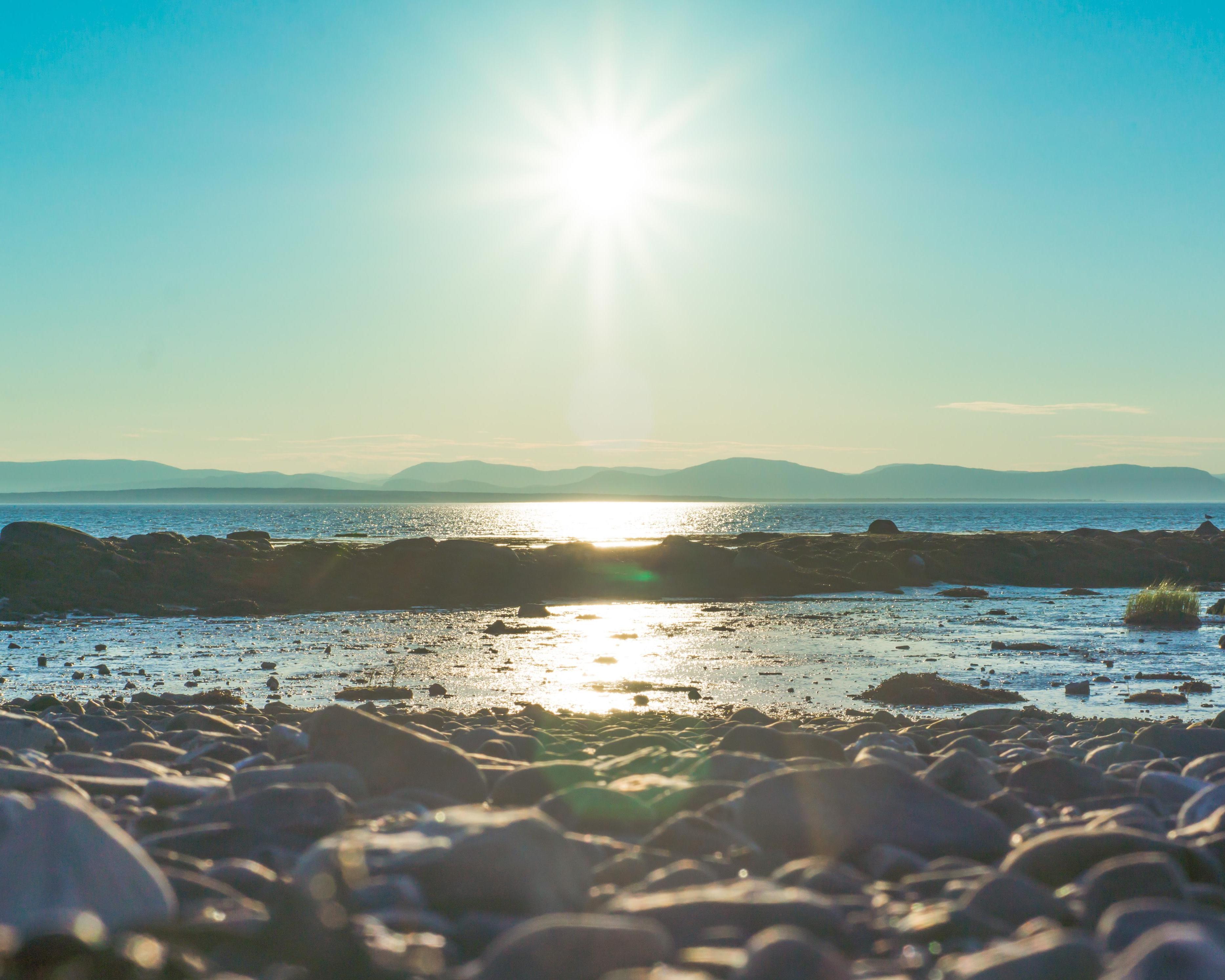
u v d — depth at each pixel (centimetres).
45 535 3691
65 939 222
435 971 246
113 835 290
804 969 233
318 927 250
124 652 2391
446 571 3856
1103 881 309
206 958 251
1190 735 820
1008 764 750
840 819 412
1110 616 3228
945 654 2327
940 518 16425
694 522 15675
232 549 4003
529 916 310
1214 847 373
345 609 3484
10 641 2611
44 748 704
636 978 228
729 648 2466
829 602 3744
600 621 3103
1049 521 14600
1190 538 5125
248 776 508
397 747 540
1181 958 207
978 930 286
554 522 15425
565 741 880
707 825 420
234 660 2252
